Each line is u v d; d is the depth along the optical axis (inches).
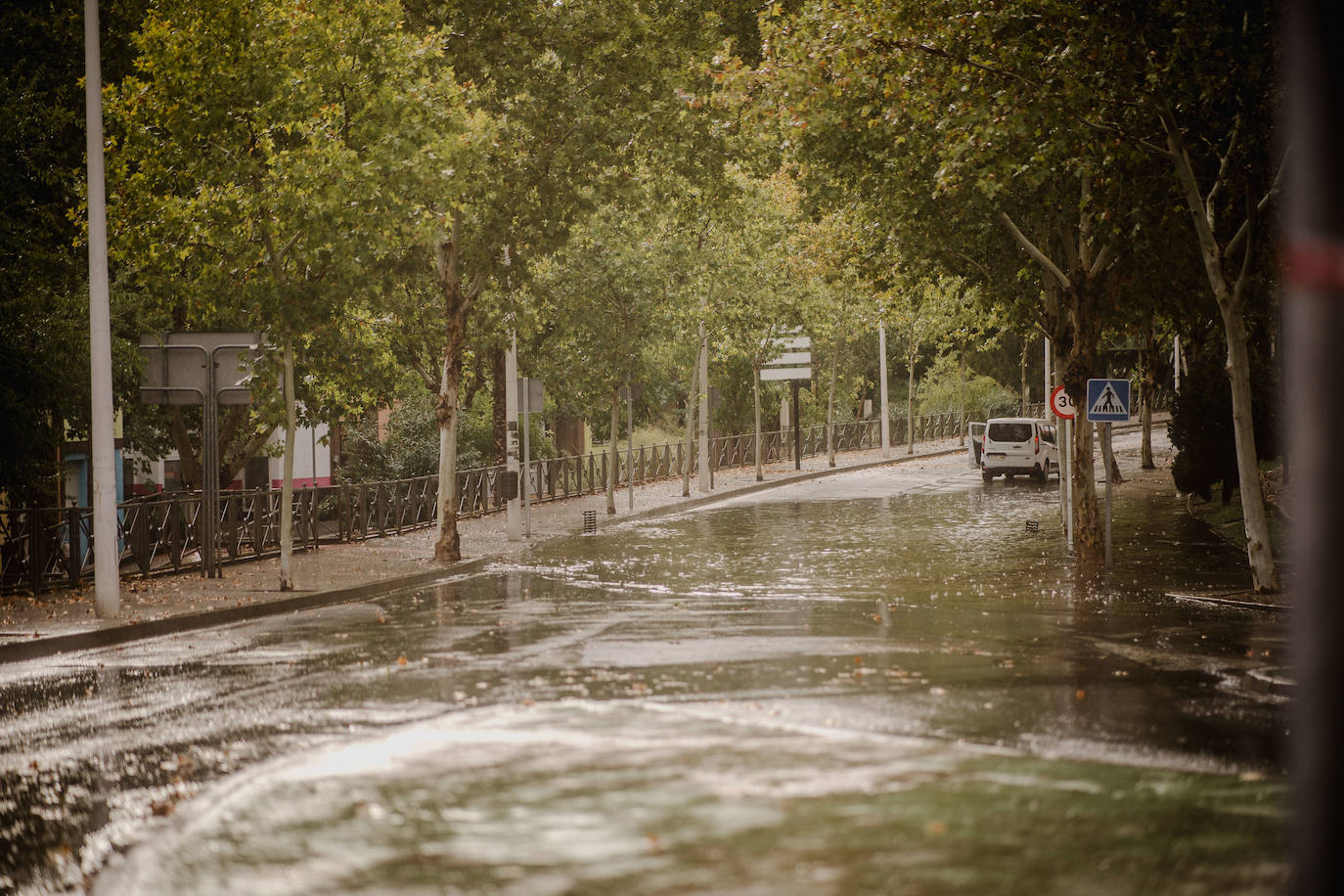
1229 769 369.7
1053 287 1273.4
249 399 1019.9
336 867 278.5
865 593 893.2
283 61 956.6
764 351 2269.9
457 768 361.4
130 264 1027.3
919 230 1224.2
